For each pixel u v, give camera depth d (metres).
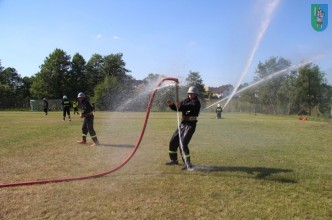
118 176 7.89
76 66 83.44
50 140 13.66
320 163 9.48
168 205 6.01
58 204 6.05
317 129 20.66
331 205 6.11
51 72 80.31
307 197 6.52
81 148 11.74
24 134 15.65
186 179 7.60
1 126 20.08
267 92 52.16
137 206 5.96
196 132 17.52
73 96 82.50
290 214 5.68
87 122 12.51
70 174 8.08
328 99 49.12
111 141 13.56
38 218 5.47
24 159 9.76
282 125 23.62
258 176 7.89
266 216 5.59
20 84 101.38
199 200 6.26
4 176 7.87
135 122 24.16
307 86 49.47
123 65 89.69
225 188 6.96
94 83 87.50
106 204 6.05
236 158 10.04
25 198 6.35
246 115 43.69
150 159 9.82
